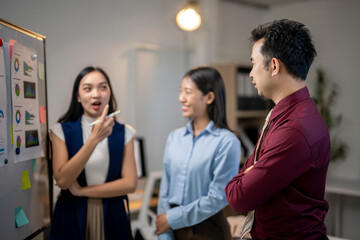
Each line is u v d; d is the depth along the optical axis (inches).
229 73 131.6
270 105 138.2
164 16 135.6
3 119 45.9
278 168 36.7
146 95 130.0
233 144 57.8
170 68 137.0
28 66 53.3
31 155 53.9
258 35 41.5
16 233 49.3
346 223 142.3
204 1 140.9
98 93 57.9
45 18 104.9
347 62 140.0
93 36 116.6
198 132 61.9
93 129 53.5
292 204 37.9
